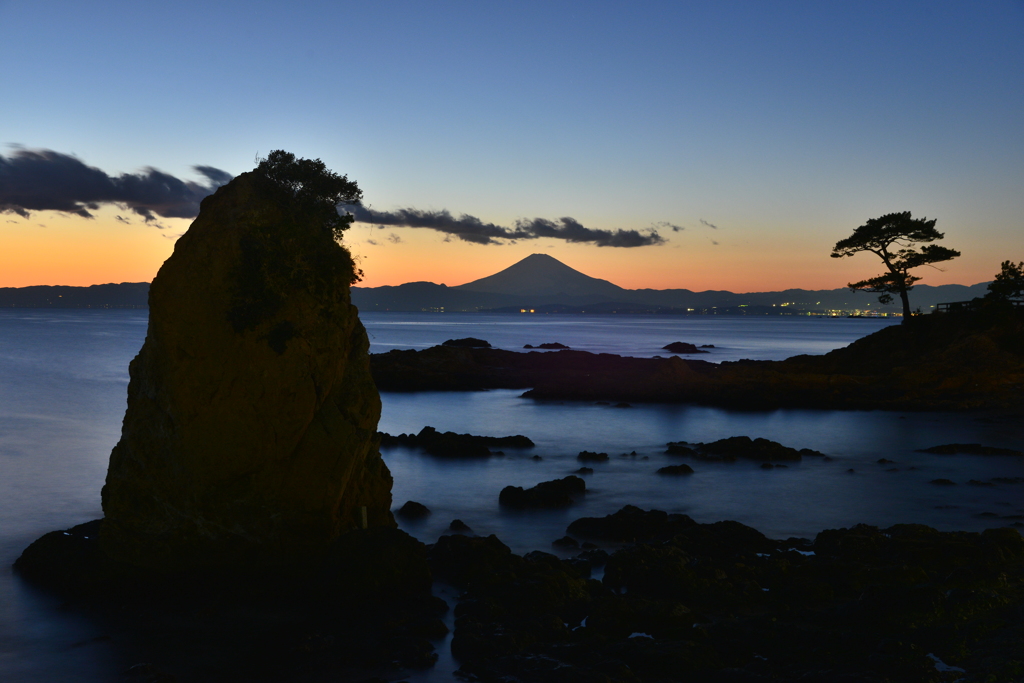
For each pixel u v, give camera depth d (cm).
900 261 6869
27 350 10450
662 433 3806
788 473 2700
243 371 1351
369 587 1320
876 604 1192
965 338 5822
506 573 1395
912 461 2934
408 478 2630
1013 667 939
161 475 1405
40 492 2345
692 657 1032
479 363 7675
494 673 1023
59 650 1157
